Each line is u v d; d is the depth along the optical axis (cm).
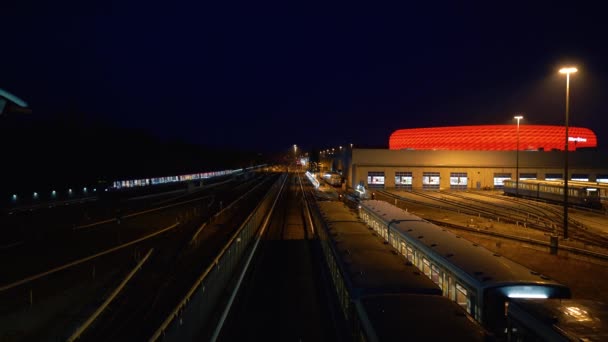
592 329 757
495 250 2483
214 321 1448
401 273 1139
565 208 2748
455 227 3244
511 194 6138
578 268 2080
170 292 1789
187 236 2970
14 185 4791
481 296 1020
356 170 7488
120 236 2931
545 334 785
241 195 6141
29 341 1298
